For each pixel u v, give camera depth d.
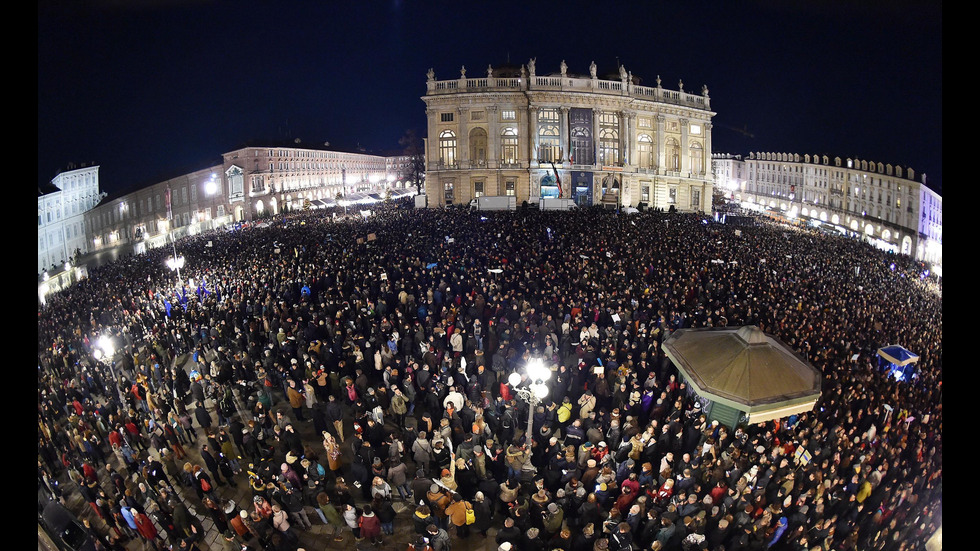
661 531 8.97
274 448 11.96
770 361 11.80
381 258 25.34
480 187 58.03
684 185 65.12
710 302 19.89
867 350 15.70
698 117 65.44
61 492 11.88
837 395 13.18
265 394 13.20
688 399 13.04
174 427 12.91
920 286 26.52
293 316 18.94
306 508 11.09
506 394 13.09
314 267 23.92
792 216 74.88
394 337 15.78
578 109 57.59
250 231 42.06
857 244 41.56
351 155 104.25
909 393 12.98
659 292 20.59
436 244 29.62
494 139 56.88
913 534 9.38
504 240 30.25
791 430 12.17
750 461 10.75
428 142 58.59
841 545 9.53
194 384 13.34
